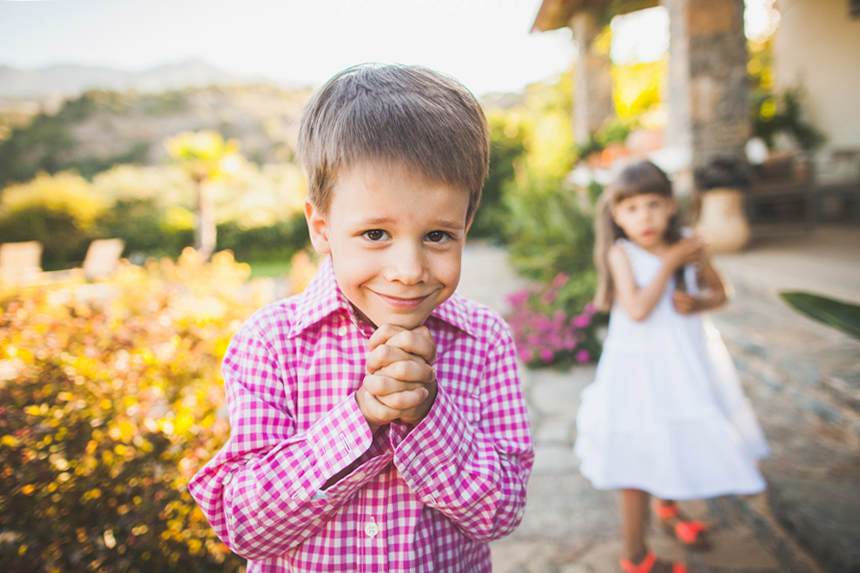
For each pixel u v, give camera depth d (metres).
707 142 5.03
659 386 1.63
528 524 1.99
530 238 6.39
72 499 1.35
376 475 0.69
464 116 0.60
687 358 1.63
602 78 8.01
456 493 0.65
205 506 0.71
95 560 1.35
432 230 0.56
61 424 1.41
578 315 3.93
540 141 11.06
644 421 1.62
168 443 1.49
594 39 7.92
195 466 1.48
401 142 0.54
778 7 7.41
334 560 0.69
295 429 0.70
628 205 1.70
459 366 0.77
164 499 1.42
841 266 3.71
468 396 0.77
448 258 0.58
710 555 1.75
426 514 0.71
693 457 1.57
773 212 5.74
